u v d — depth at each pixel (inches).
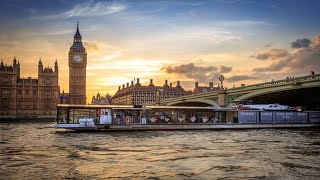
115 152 1342.3
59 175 909.2
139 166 1031.6
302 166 1028.5
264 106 3218.5
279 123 3036.4
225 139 1898.4
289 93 3289.9
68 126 2527.1
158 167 1016.9
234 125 2869.1
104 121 2578.7
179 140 1834.4
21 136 2288.4
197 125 2763.3
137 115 2672.2
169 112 2770.7
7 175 908.0
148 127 2650.1
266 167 1014.4
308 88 2893.7
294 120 3093.0
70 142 1750.7
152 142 1727.4
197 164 1064.2
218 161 1119.6
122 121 2610.7
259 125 2957.7
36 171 959.0
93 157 1210.6
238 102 3565.5
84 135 2217.0
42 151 1385.3
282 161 1118.4
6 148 1497.3
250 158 1179.9
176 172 947.3
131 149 1433.3
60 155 1264.8
